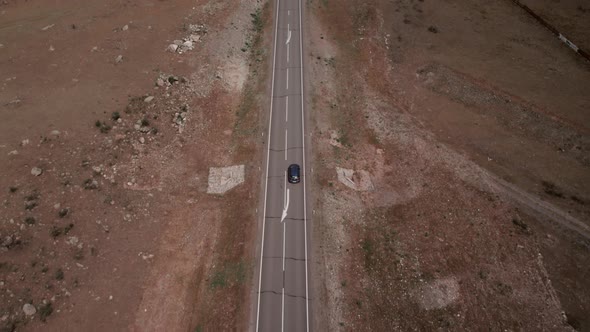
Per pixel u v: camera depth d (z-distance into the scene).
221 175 43.72
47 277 33.78
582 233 41.50
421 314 35.34
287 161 45.38
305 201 41.91
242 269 36.88
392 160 47.66
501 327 34.84
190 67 52.53
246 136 47.66
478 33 65.38
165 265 36.50
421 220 42.03
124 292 34.34
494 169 47.09
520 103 53.22
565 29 66.19
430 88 56.78
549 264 39.12
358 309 35.00
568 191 45.03
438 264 38.66
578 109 52.59
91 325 32.25
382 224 41.50
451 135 50.69
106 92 47.31
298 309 34.50
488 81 56.31
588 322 35.44
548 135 50.38
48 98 46.03
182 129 46.38
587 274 38.59
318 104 51.94
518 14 69.69
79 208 37.91
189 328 33.06
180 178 42.69
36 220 36.25
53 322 31.94
